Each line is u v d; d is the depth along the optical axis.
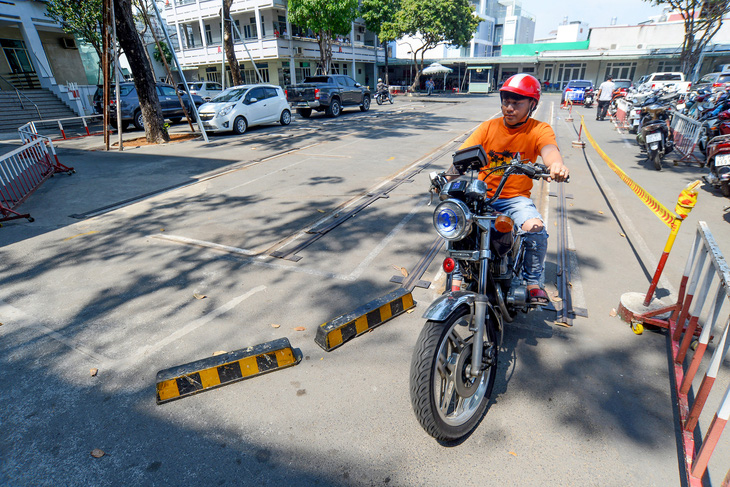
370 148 10.97
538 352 3.00
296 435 2.35
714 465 2.11
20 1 19.12
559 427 2.37
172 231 5.50
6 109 18.31
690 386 2.49
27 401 2.66
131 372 2.90
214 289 3.97
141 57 12.29
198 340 3.22
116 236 5.37
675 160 8.61
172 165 9.55
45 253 4.90
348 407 2.55
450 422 2.21
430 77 47.25
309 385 2.74
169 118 18.80
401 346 3.13
